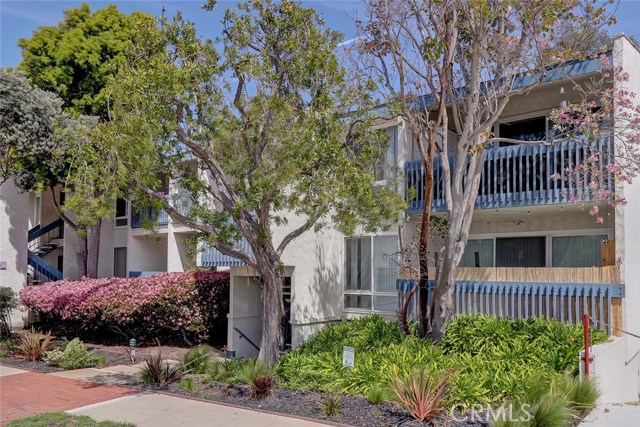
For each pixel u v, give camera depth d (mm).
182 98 10352
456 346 10844
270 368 10836
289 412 8953
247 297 16031
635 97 11906
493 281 12273
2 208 22281
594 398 8367
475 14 10867
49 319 19969
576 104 12125
